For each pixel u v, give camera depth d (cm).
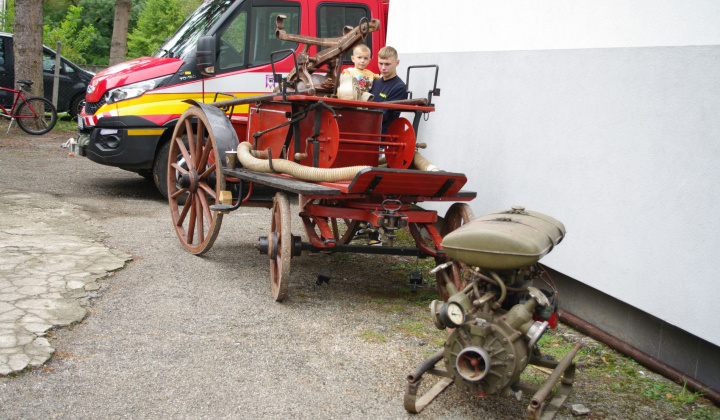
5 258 529
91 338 398
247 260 602
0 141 1298
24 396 323
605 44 458
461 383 316
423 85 739
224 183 556
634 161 424
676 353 407
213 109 588
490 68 597
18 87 1470
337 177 465
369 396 354
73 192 864
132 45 4775
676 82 394
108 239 632
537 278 365
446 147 680
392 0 845
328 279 525
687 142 385
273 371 375
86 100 866
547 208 509
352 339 431
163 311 454
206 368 372
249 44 852
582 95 473
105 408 320
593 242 459
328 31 884
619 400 374
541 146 518
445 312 308
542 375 399
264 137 570
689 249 381
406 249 508
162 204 832
